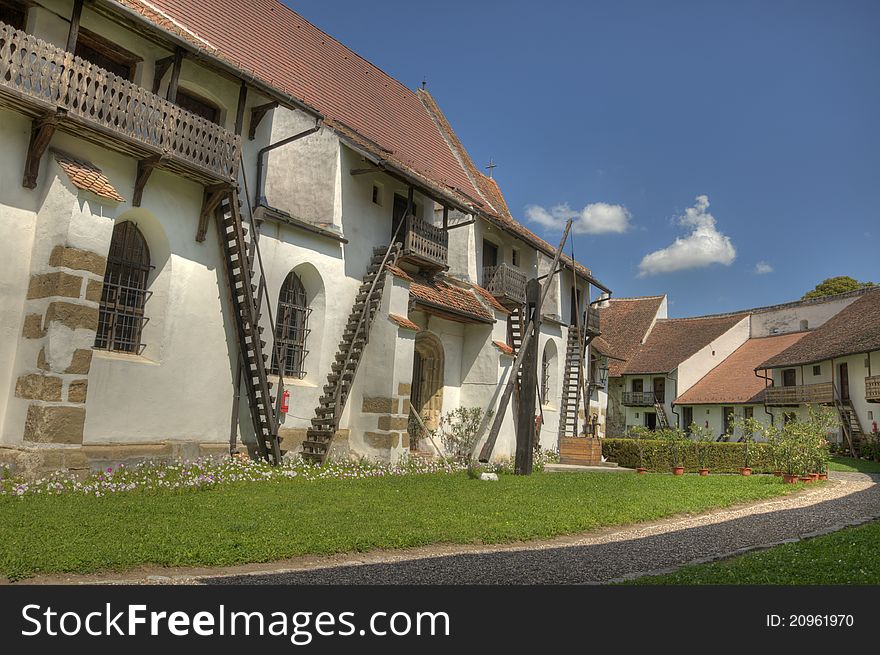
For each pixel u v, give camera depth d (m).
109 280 13.48
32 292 11.64
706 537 9.51
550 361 30.84
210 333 15.05
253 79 14.59
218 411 15.16
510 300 26.11
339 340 18.78
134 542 7.38
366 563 7.30
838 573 6.75
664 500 13.19
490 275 26.12
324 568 7.00
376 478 15.86
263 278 15.54
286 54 21.97
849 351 33.56
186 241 14.53
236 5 21.11
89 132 11.94
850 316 39.97
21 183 11.73
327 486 13.72
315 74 22.86
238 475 13.73
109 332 13.41
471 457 22.39
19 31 10.91
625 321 58.62
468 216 25.23
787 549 8.05
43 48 11.20
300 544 7.80
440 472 18.31
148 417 13.58
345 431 18.67
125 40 13.75
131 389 13.27
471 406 23.95
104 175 12.68
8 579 6.06
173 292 14.19
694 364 50.75
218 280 15.30
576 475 18.75
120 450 12.90
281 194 19.11
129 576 6.43
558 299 31.08
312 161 19.22
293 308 17.88
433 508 11.09
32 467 10.85
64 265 11.44
